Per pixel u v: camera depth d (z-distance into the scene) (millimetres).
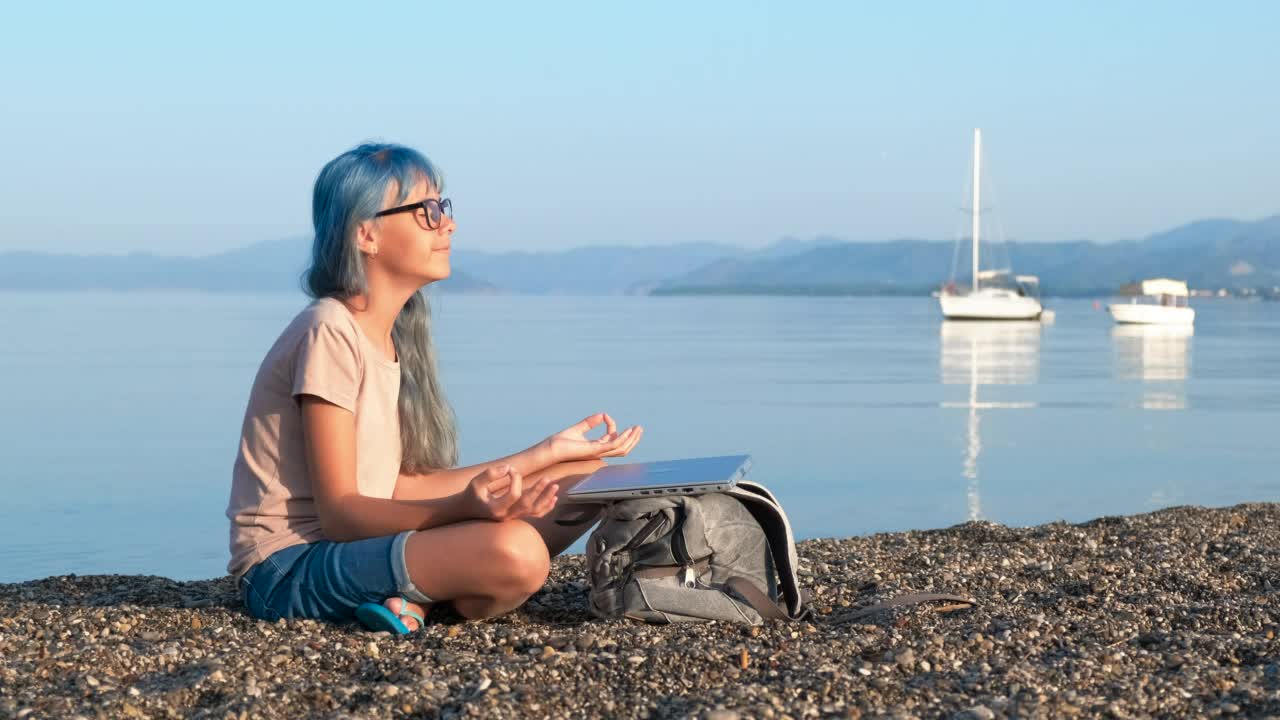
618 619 3389
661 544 3361
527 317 131750
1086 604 3803
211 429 21109
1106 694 2752
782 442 19859
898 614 3539
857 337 73812
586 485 3371
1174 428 22609
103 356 46375
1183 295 89562
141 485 14461
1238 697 2713
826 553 4961
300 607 3338
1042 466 16891
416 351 3648
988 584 4258
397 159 3377
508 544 3205
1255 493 14367
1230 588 4211
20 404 26094
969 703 2693
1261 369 41719
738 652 3014
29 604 3748
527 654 3059
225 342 59875
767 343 65000
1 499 13328
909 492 14250
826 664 2945
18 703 2689
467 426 21891
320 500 3289
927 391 31734
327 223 3377
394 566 3227
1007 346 60500
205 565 9719
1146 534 5477
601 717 2619
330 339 3271
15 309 154625
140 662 3010
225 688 2799
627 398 28750
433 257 3426
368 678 2902
